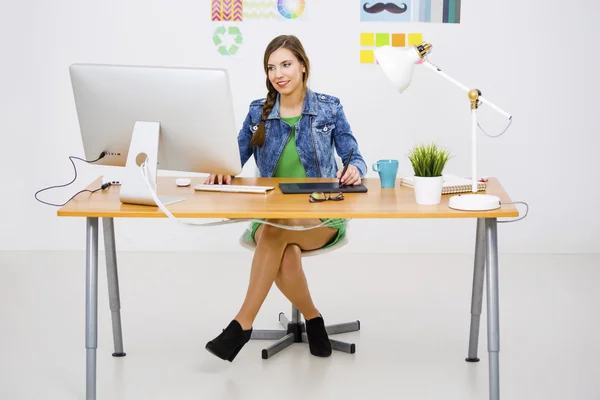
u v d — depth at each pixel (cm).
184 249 511
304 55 320
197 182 304
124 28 489
